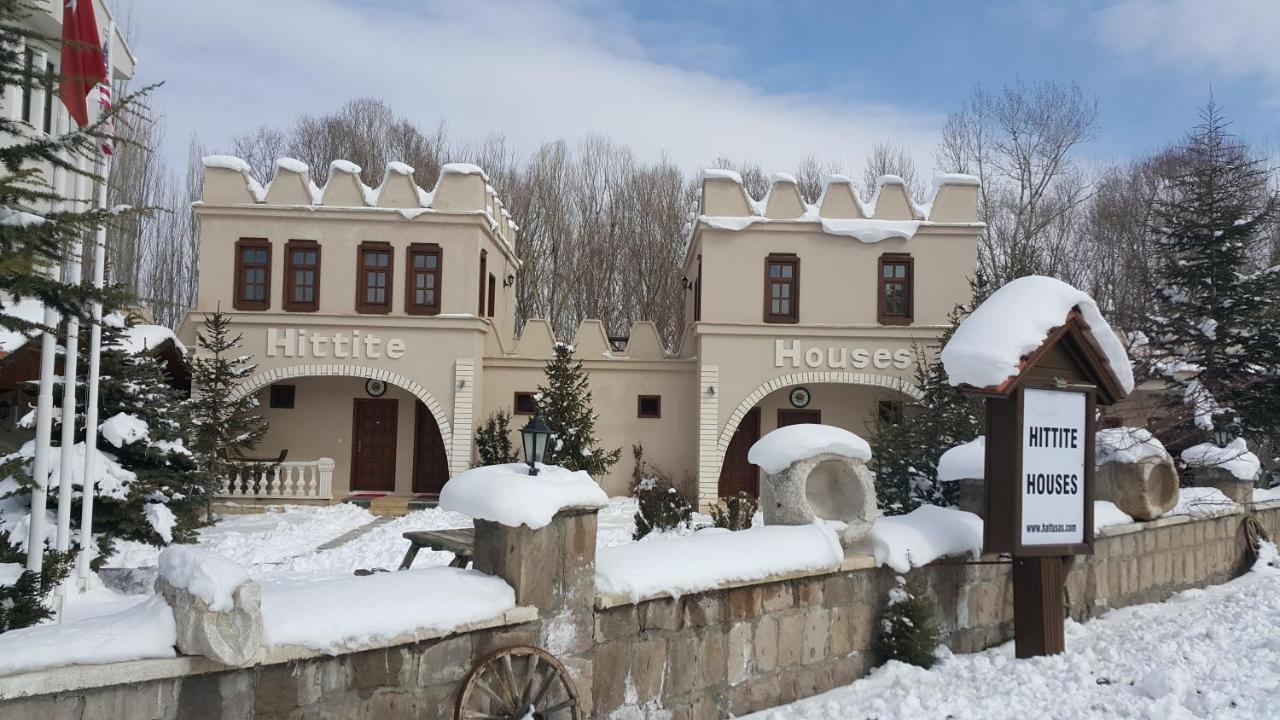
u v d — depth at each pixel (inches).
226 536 609.3
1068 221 1380.4
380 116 1632.6
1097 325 310.3
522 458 889.5
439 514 726.5
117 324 441.7
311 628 168.4
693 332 895.1
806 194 1627.7
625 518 717.3
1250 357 656.4
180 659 152.6
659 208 1601.9
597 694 215.5
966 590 319.3
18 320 204.1
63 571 253.9
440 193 839.7
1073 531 304.8
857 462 291.0
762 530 269.1
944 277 844.6
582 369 907.4
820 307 847.1
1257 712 233.9
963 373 298.8
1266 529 532.7
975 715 241.1
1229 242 673.6
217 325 749.9
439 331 831.1
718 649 244.2
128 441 428.1
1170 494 414.0
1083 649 312.8
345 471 890.7
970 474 363.3
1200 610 380.5
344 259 829.8
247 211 820.6
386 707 179.8
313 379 896.9
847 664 280.7
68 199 209.6
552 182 1600.6
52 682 139.4
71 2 312.2
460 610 189.0
